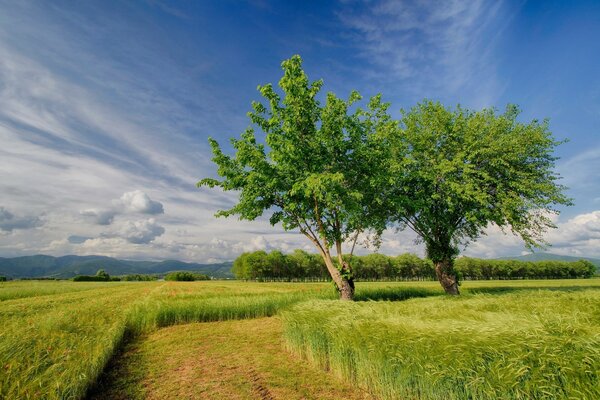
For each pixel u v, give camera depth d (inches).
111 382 264.8
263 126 609.9
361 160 621.6
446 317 250.7
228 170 611.2
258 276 4448.8
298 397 222.8
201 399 223.5
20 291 1245.1
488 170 744.3
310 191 513.7
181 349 386.3
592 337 142.6
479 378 150.4
